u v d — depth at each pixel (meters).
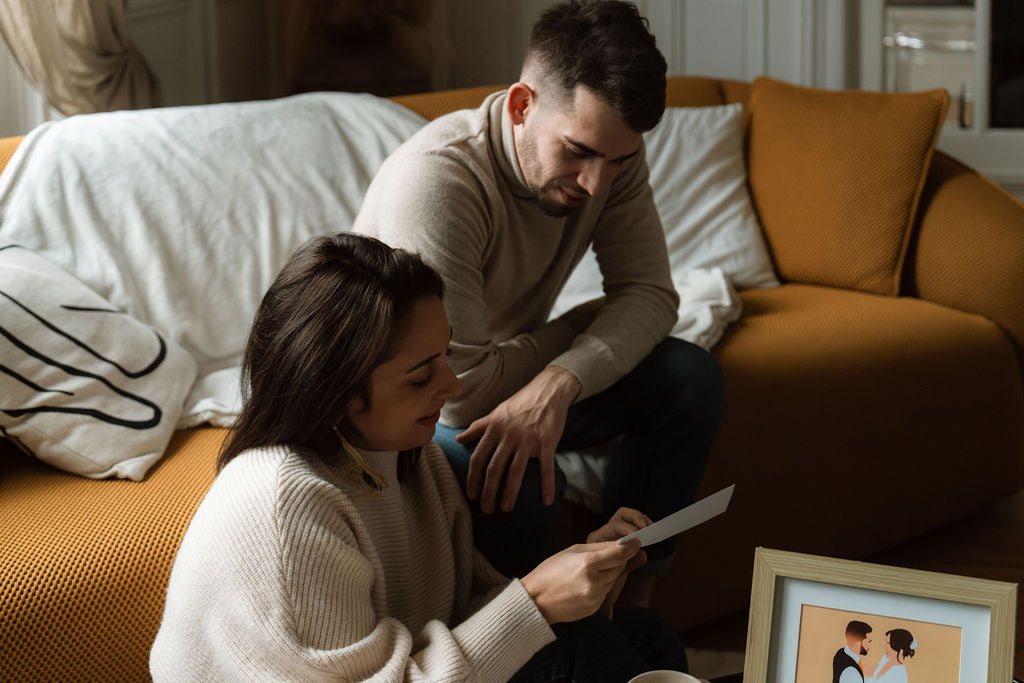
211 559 1.00
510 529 1.45
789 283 2.58
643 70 1.38
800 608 1.04
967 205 2.38
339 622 1.01
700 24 3.37
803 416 2.01
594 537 1.26
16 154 1.94
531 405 1.49
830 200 2.46
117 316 1.77
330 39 3.35
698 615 1.95
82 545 1.41
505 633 1.10
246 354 1.10
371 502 1.17
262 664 0.98
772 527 2.01
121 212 1.93
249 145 2.11
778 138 2.58
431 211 1.48
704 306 2.12
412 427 1.11
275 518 1.00
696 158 2.56
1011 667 0.97
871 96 2.52
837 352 2.08
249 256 2.00
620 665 1.21
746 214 2.54
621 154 1.46
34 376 1.60
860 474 2.12
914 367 2.15
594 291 2.35
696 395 1.64
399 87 3.42
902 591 1.01
